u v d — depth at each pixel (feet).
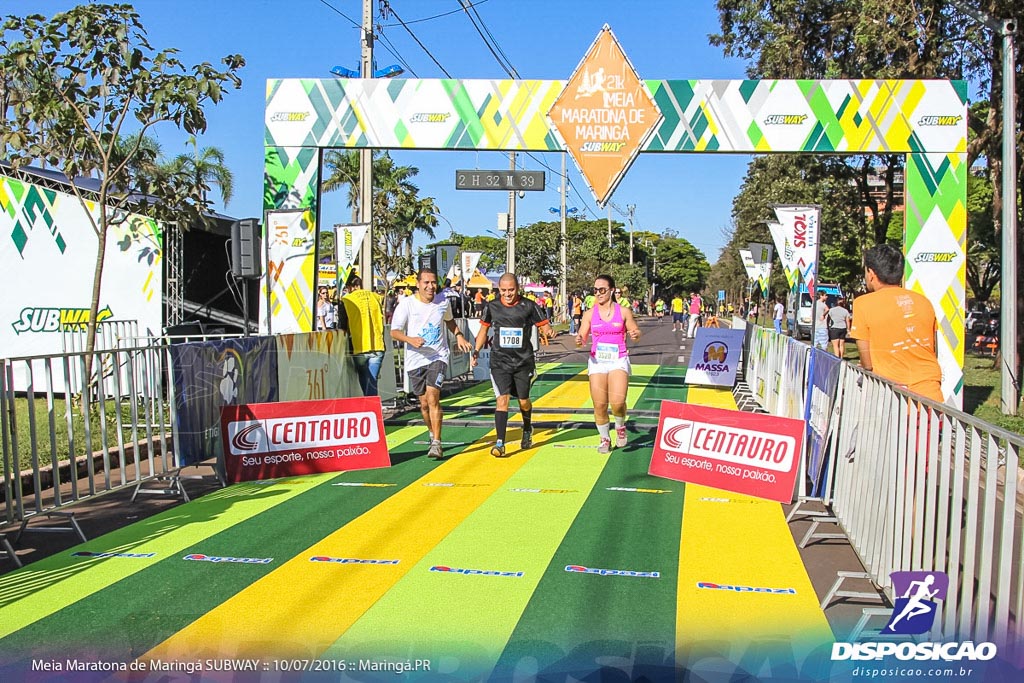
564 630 14.98
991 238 103.14
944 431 14.16
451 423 38.73
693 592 16.98
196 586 17.37
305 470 28.19
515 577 17.85
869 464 18.52
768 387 42.27
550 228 143.02
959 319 42.45
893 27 59.00
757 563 18.92
